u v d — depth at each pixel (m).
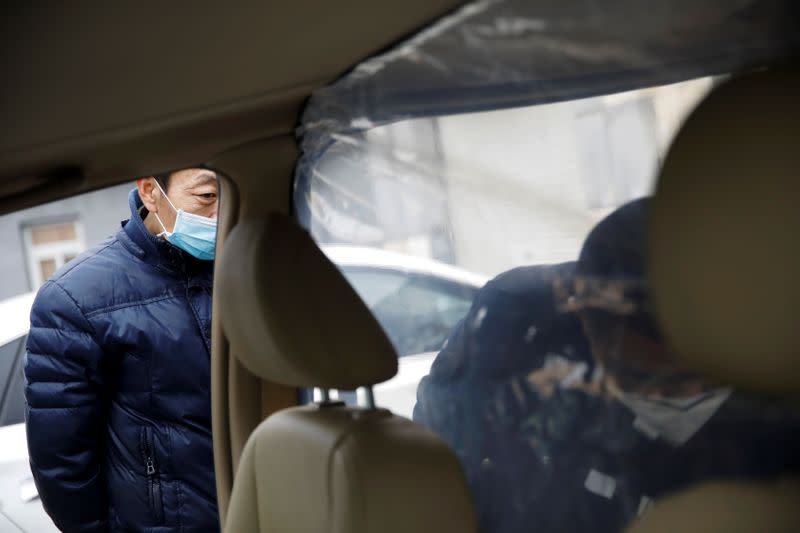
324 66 1.52
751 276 0.82
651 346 1.42
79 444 2.43
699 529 1.03
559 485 1.51
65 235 12.54
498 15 1.34
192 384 2.42
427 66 1.52
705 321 0.86
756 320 0.83
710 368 0.88
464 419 1.68
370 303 1.99
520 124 1.59
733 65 1.38
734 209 0.83
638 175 1.50
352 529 1.37
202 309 2.44
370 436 1.40
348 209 1.88
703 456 1.32
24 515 3.17
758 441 1.27
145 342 2.39
